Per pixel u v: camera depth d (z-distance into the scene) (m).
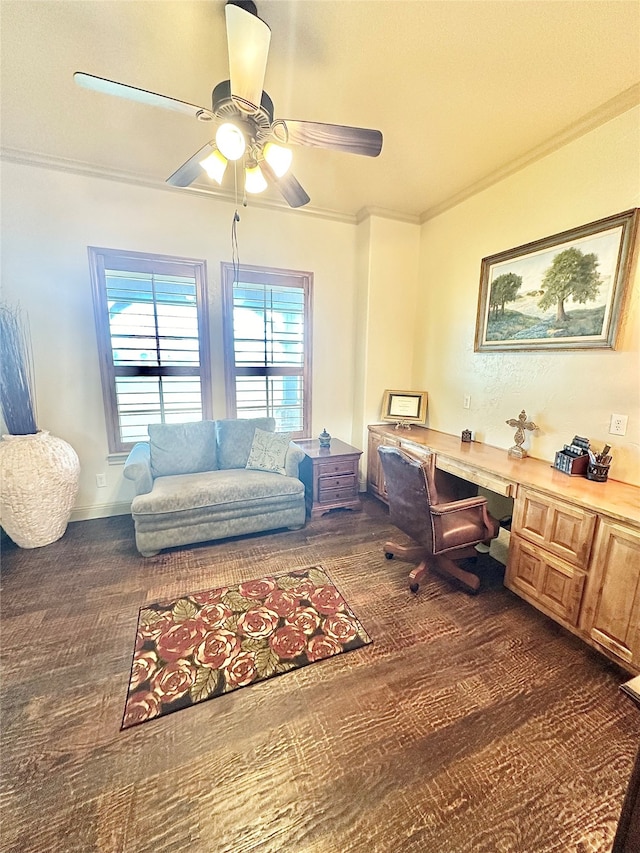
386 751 1.34
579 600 1.85
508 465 2.42
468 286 3.12
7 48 1.67
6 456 2.52
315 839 1.10
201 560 2.59
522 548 2.16
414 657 1.77
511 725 1.44
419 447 3.07
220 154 1.78
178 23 1.54
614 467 2.10
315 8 1.46
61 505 2.75
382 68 1.77
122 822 1.13
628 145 1.96
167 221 3.06
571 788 1.23
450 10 1.46
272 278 3.49
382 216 3.50
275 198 3.26
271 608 2.10
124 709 1.49
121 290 3.01
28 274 2.77
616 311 2.03
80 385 3.03
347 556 2.67
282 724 1.44
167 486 2.77
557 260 2.34
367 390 3.81
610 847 1.08
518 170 2.59
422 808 1.17
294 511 3.02
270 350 3.60
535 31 1.55
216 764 1.30
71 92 1.97
